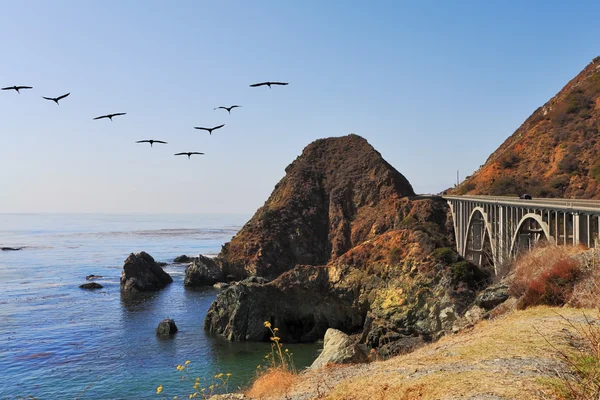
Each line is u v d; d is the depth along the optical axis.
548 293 20.09
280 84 10.23
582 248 27.38
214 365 42.22
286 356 46.44
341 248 106.88
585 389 8.23
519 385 9.48
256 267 99.44
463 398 9.20
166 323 55.75
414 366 13.21
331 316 58.19
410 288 52.56
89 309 69.38
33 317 63.28
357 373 14.96
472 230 74.50
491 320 21.06
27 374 40.41
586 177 81.25
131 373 40.38
